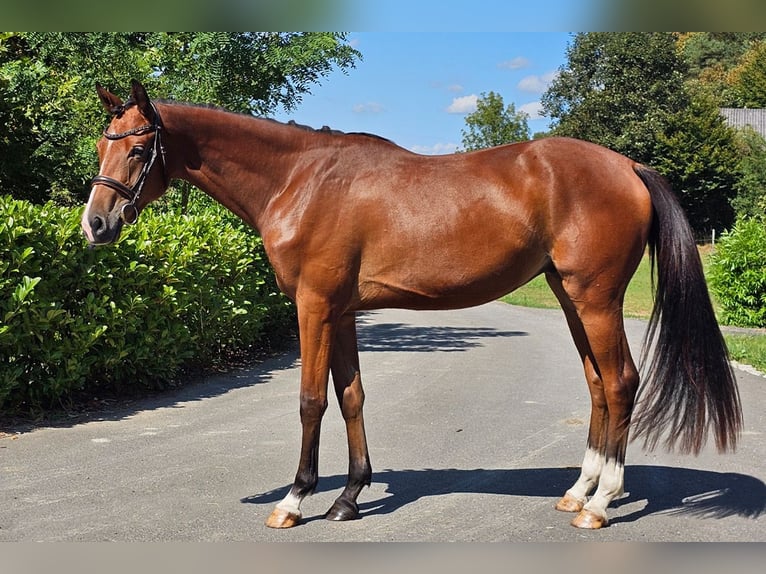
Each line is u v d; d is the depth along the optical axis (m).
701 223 41.06
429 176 4.06
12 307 6.18
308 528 4.08
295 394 7.93
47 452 5.52
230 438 6.00
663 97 46.22
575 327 4.36
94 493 4.59
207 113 4.24
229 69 12.21
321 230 4.00
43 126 10.85
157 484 4.78
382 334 13.74
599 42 49.16
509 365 10.08
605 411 4.34
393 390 8.23
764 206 24.30
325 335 4.05
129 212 4.07
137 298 7.21
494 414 7.02
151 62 12.36
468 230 3.97
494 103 49.12
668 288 4.00
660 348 4.05
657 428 4.10
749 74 56.00
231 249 9.47
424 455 5.60
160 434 6.11
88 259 6.98
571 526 4.09
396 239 3.99
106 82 11.86
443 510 4.37
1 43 11.05
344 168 4.08
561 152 4.03
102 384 7.82
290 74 12.66
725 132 40.56
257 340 11.13
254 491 4.66
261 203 4.25
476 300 4.12
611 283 3.98
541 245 4.04
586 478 4.37
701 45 69.88
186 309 8.41
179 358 8.05
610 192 3.96
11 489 4.66
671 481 4.90
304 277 4.04
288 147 4.18
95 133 11.95
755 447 5.72
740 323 15.02
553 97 53.19
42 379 6.73
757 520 4.18
